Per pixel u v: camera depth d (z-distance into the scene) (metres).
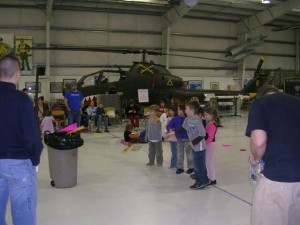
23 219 2.20
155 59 19.41
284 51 23.45
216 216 3.45
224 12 19.88
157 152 5.84
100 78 13.12
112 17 18.36
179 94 13.23
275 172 1.92
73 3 17.12
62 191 4.34
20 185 2.16
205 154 4.55
